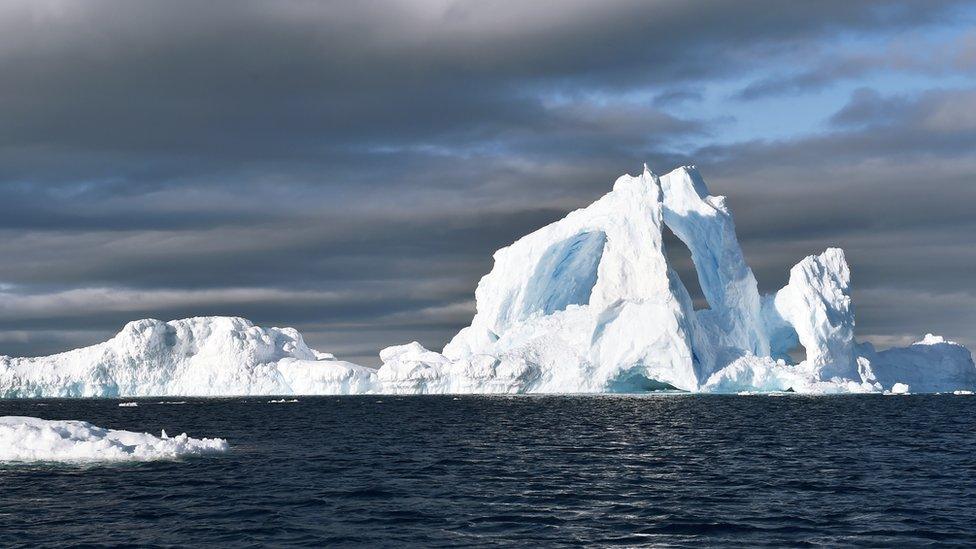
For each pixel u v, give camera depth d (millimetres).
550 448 56406
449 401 125188
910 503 34062
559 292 149750
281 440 62938
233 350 166875
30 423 48656
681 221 136625
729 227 135250
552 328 138250
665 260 123500
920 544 27094
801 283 131125
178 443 49688
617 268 128625
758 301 135875
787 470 44469
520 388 133250
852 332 132000
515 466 46406
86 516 31422
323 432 71375
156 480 39188
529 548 26594
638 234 125938
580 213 142500
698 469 45000
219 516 31422
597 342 128875
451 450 55250
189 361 168250
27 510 32438
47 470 41375
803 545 27000
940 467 45531
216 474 41312
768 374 126875
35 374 164250
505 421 82500
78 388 163750
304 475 41906
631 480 40781
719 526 29656
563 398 125250
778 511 32438
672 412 93250
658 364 123438
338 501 34469
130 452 46500
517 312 145125
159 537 28203
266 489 37250
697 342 124500
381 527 29594
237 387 164375
